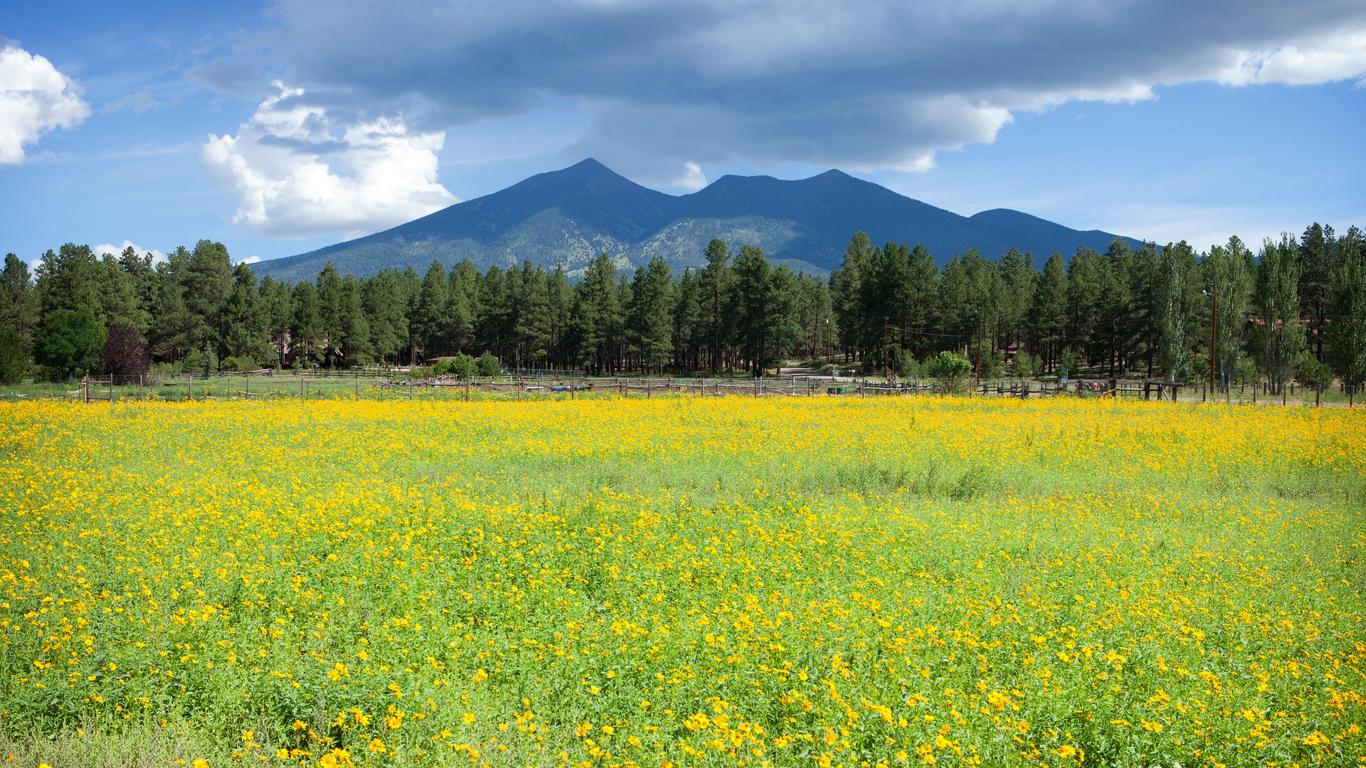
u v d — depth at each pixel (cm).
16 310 8838
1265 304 6103
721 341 11025
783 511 1409
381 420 2880
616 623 762
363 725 592
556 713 645
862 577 1017
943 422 3012
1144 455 2239
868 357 10181
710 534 1220
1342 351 5603
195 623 775
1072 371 9756
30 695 630
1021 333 10462
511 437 2441
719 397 4581
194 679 669
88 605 830
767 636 750
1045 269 10144
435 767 561
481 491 1602
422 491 1558
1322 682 731
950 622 853
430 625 798
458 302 12038
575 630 768
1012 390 5534
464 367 6669
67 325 6519
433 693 632
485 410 3316
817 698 643
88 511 1302
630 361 12694
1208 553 1216
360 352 11019
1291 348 5950
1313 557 1224
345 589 909
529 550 1093
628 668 696
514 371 10538
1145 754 595
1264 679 712
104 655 701
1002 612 879
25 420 2703
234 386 5647
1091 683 687
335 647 771
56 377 6384
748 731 566
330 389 5166
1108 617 883
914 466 1980
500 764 567
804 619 809
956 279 9656
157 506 1341
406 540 1102
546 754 580
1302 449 2319
